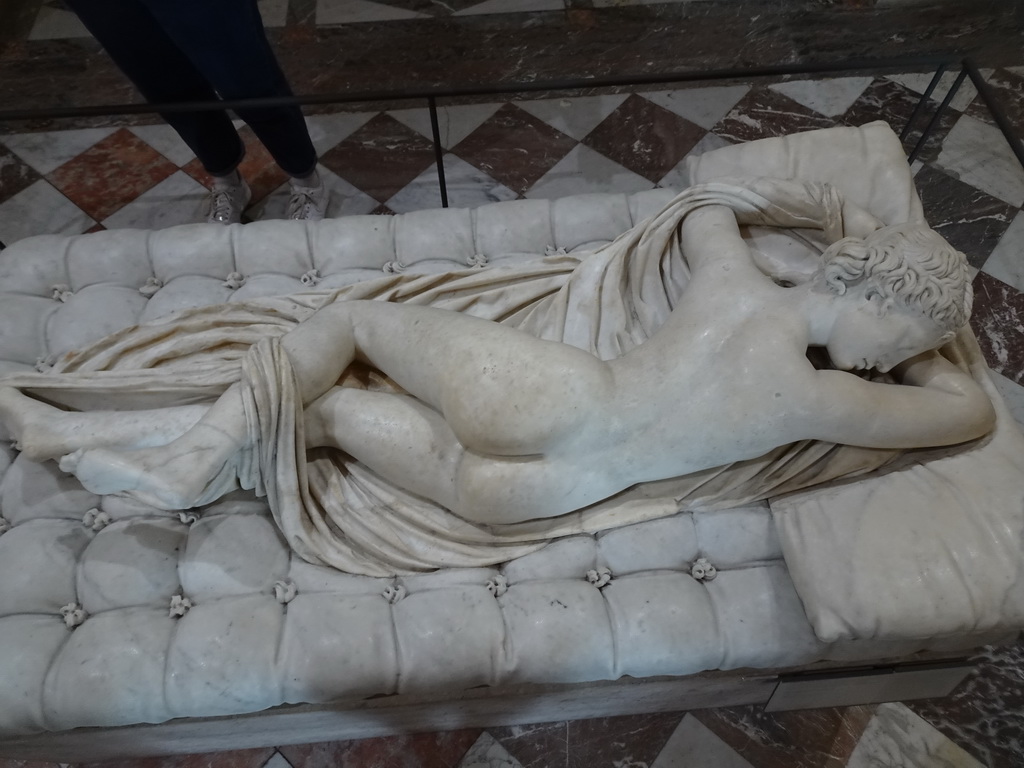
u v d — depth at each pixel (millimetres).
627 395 1244
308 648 1232
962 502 1249
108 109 1743
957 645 1355
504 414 1159
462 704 1443
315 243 1757
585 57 2900
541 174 2613
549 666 1265
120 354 1485
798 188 1453
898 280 1177
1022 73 2631
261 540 1345
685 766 1633
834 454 1333
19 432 1283
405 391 1427
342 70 2869
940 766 1618
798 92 2771
